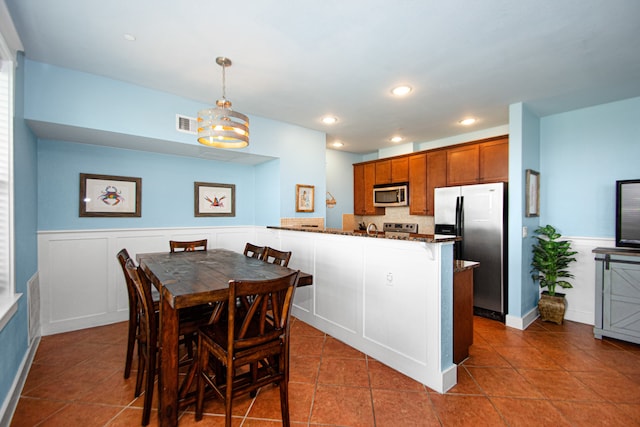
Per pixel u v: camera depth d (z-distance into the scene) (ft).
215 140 7.64
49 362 7.72
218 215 13.26
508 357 8.18
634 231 9.55
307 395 6.47
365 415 5.84
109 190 10.58
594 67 7.75
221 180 13.41
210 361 6.82
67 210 9.81
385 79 8.50
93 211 10.27
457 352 7.72
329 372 7.39
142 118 9.13
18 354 6.63
